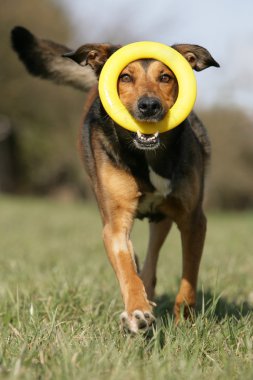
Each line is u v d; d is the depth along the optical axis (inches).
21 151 1453.0
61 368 141.5
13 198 1221.1
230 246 466.9
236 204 1579.7
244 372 143.5
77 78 267.7
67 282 243.8
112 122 201.8
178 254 439.5
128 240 198.7
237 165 1480.1
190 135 209.6
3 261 356.8
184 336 169.0
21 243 489.1
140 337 166.4
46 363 146.6
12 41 266.5
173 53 201.2
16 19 1149.1
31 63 270.5
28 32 264.8
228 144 1438.2
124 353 152.8
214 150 1439.5
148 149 191.5
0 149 1430.9
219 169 1445.6
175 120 193.5
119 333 176.2
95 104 217.2
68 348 152.4
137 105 191.6
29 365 146.4
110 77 198.1
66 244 492.1
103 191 201.6
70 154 1368.1
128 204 199.8
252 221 883.4
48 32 1207.6
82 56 212.1
